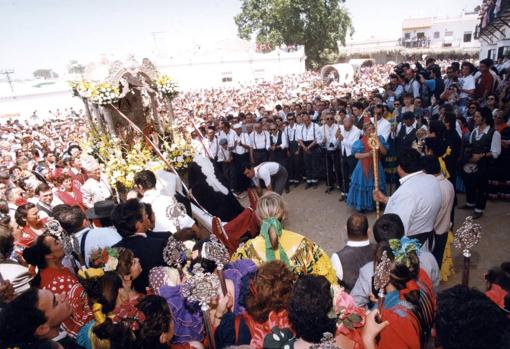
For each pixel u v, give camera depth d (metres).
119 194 5.70
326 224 6.09
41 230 3.96
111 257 2.53
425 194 3.16
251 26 41.38
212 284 2.01
